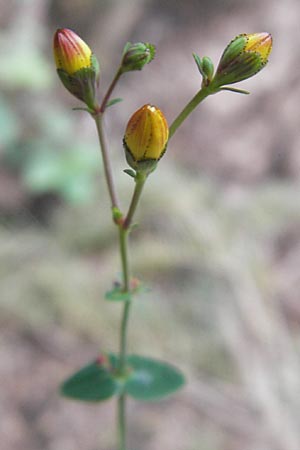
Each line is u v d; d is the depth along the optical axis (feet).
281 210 1.13
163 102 1.43
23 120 1.25
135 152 0.53
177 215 1.06
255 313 0.94
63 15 1.58
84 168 1.14
